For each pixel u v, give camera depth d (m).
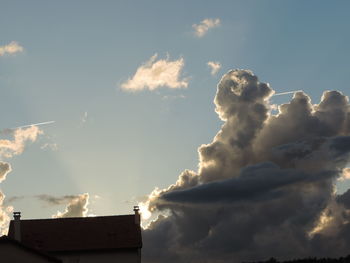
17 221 69.38
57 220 72.44
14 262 48.47
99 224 71.44
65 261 66.88
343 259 88.25
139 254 67.88
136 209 72.38
